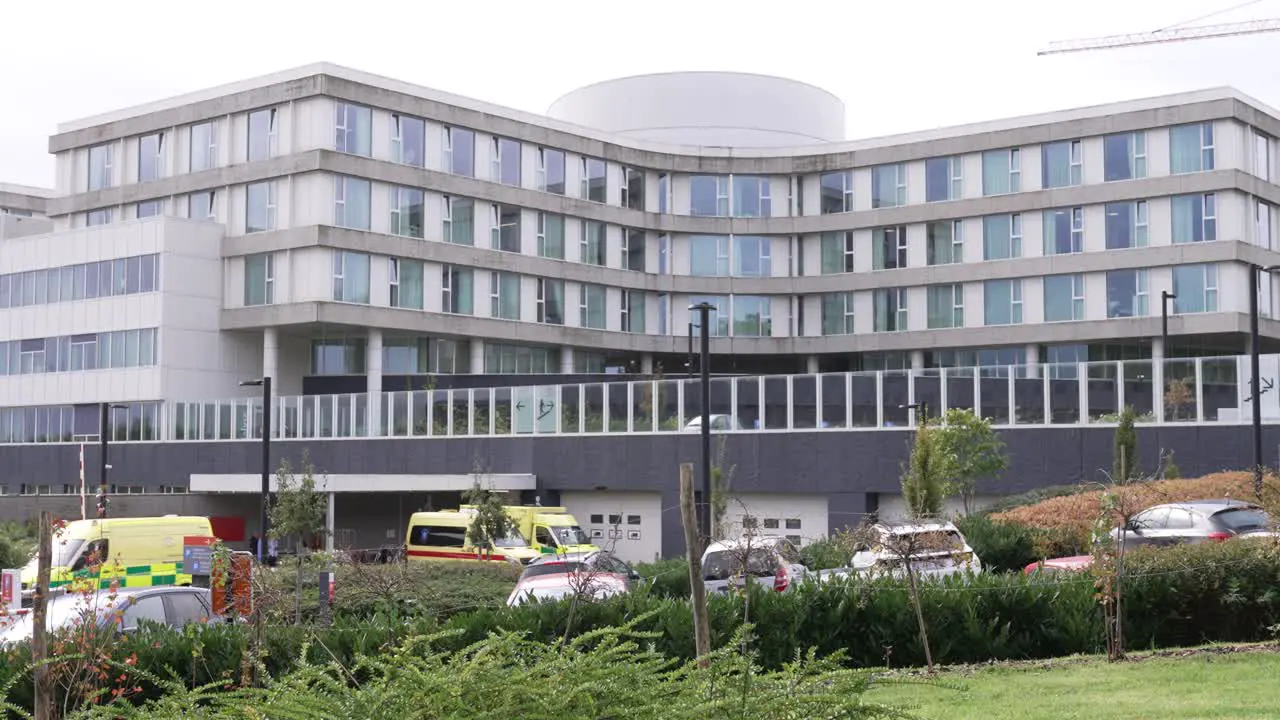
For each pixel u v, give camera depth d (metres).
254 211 62.66
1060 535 27.34
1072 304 64.75
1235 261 60.78
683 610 15.38
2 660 12.67
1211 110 61.34
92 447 63.94
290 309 60.88
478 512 38.16
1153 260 62.53
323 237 60.19
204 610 17.72
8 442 67.62
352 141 61.62
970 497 39.78
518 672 6.90
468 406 51.16
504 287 66.75
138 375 62.16
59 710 12.20
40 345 66.25
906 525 19.70
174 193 65.12
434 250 63.84
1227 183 60.91
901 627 16.14
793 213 72.69
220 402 59.06
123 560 30.14
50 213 69.44
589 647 14.75
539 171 68.31
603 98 78.69
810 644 15.83
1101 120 63.94
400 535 53.41
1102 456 38.50
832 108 81.19
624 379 69.12
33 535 43.81
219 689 12.88
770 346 72.44
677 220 72.69
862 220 70.56
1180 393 37.72
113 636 13.00
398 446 52.75
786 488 43.56
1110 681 14.09
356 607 19.62
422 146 63.97
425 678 6.82
